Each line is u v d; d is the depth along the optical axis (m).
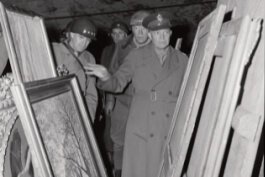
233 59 1.29
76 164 2.05
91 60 3.06
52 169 1.72
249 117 1.24
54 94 2.00
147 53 2.90
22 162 1.77
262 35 1.39
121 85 2.93
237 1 1.93
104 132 4.02
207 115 1.67
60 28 5.88
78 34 2.74
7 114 1.69
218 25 1.61
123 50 3.88
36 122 1.57
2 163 1.58
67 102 2.19
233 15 1.94
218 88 1.51
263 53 1.33
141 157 2.88
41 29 2.36
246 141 1.27
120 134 3.64
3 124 1.65
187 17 5.85
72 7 5.82
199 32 2.34
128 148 2.91
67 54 2.72
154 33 2.74
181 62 2.92
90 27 2.75
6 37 1.73
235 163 1.33
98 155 2.40
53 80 1.97
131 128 2.90
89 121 2.38
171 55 2.90
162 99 2.87
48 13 5.81
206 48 1.63
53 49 2.66
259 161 1.57
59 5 5.78
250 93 1.34
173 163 1.93
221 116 1.31
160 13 2.75
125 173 2.92
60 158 1.86
